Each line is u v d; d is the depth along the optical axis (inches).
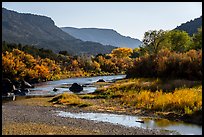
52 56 5354.3
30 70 3592.5
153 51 3966.5
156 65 2426.2
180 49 3912.4
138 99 1481.3
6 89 2225.6
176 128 976.9
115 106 1428.4
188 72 2117.4
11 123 1004.6
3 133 838.5
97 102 1569.9
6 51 3535.9
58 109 1405.0
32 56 4269.2
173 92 1603.1
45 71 3875.5
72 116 1219.9
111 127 990.4
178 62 2245.3
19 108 1439.5
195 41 3745.1
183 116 1135.0
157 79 2097.7
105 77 4421.8
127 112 1279.5
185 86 1710.1
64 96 1732.3
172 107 1257.4
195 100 1248.2
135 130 948.0
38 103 1627.7
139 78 2440.9
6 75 3235.7
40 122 1051.9
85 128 964.6
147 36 4092.0
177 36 3944.4
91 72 5182.1
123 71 5634.8
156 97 1460.4
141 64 2600.9
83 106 1461.6
